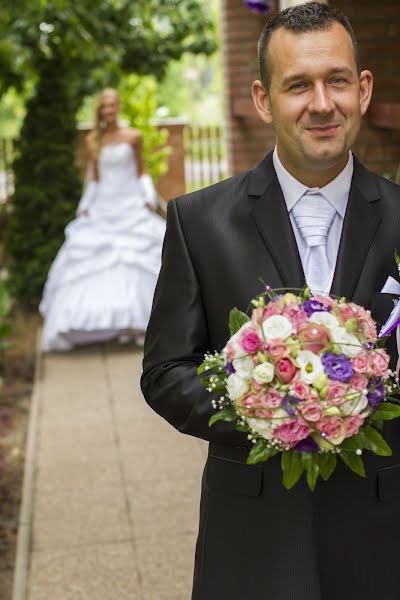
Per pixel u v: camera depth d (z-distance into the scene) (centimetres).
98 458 515
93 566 385
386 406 176
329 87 185
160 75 1016
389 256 200
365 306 196
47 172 862
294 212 204
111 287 737
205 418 193
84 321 725
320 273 200
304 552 193
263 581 196
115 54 916
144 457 514
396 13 614
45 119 862
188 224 209
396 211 204
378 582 199
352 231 199
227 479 201
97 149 757
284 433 167
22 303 877
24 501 455
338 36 186
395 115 565
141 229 753
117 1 945
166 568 381
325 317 171
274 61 188
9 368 709
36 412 600
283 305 175
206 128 1396
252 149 938
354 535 197
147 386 210
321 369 166
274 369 169
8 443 557
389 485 196
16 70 858
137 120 1258
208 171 1455
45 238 865
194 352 205
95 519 433
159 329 209
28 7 742
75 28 812
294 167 198
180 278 207
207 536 205
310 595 191
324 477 174
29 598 361
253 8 709
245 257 202
